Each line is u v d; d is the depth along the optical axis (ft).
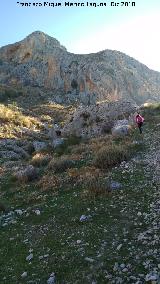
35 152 116.57
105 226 47.88
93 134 128.77
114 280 36.76
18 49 449.89
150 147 82.69
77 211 54.19
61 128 158.30
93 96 378.73
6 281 40.22
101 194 58.23
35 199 63.82
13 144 131.75
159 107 143.64
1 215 59.88
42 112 244.22
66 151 103.50
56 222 52.31
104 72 435.12
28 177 76.23
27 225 53.62
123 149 78.18
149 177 62.75
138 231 45.11
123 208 52.19
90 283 37.04
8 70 424.46
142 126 112.88
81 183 66.54
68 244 45.34
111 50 524.52
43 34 451.12
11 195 69.77
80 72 408.05
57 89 396.16
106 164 73.61
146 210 50.29
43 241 47.60
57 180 69.62
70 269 40.04
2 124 160.45
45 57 423.23
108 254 41.32
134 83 485.56
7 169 91.30
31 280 39.50
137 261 39.06
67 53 429.38
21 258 44.42
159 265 37.32
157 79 556.92
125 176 65.31
